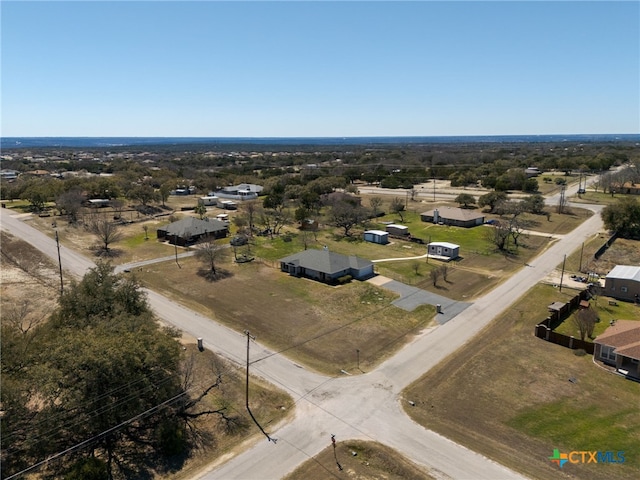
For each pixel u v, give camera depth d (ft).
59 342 86.58
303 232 264.72
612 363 113.50
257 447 85.66
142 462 82.07
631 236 246.47
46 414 80.43
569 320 143.02
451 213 289.12
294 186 390.21
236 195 389.19
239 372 111.45
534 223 280.92
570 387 104.01
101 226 239.71
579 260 205.87
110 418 82.02
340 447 85.25
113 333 92.22
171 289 170.71
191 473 79.30
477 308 151.33
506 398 100.01
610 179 387.34
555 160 565.12
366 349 123.34
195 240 240.12
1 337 94.02
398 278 181.68
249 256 212.84
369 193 417.49
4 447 78.23
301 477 78.02
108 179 384.27
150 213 320.29
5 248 223.10
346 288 169.78
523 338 129.39
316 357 119.14
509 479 76.54
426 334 132.16
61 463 81.15
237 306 154.30
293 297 162.09
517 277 183.62
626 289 159.22
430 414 94.68
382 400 99.81
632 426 90.22
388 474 78.69
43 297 162.40
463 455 82.53
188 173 547.90
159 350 89.71
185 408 94.12
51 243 234.38
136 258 211.41
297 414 95.14
